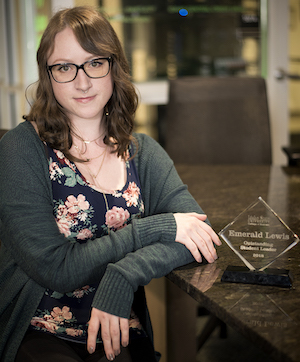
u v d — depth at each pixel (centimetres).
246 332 84
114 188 128
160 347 178
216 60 345
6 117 313
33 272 110
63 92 120
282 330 82
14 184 114
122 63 130
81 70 119
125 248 111
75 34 117
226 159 245
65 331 120
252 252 105
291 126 350
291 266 110
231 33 339
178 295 174
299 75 327
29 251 109
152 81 340
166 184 134
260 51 341
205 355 218
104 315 104
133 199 129
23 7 296
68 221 120
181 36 339
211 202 163
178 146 243
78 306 120
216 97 244
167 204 131
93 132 129
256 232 105
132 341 125
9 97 310
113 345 105
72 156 122
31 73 302
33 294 117
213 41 342
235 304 92
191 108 243
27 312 117
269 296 95
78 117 127
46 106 124
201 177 201
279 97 343
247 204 160
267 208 105
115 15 323
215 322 215
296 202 162
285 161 349
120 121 132
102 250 110
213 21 337
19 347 115
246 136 245
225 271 105
